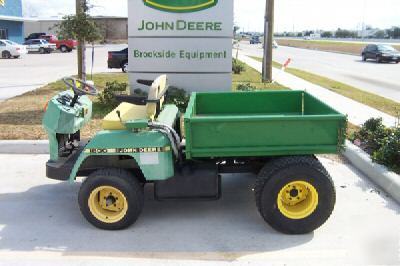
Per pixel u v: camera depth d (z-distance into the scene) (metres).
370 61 36.78
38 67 26.62
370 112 11.77
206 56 11.18
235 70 21.52
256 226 5.34
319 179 4.96
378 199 6.12
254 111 6.62
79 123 5.85
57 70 24.59
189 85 11.28
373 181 6.80
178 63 11.22
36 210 5.91
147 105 5.18
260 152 5.02
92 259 4.63
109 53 23.69
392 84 19.78
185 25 11.04
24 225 5.46
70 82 6.15
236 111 6.62
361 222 5.41
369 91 17.09
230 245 4.89
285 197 5.10
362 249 4.78
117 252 4.77
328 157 8.00
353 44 73.50
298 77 20.17
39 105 12.36
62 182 6.92
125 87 12.38
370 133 8.12
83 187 5.18
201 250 4.80
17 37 49.22
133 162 5.39
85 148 5.14
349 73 25.36
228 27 11.08
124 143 5.12
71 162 5.57
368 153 7.61
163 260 4.61
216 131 4.95
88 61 31.88
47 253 4.77
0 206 6.04
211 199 5.32
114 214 5.27
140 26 11.12
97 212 5.24
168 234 5.16
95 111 11.03
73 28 14.55
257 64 28.56
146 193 6.38
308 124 4.92
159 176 5.15
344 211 5.72
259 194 5.07
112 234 5.19
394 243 4.90
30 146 8.42
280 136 4.97
